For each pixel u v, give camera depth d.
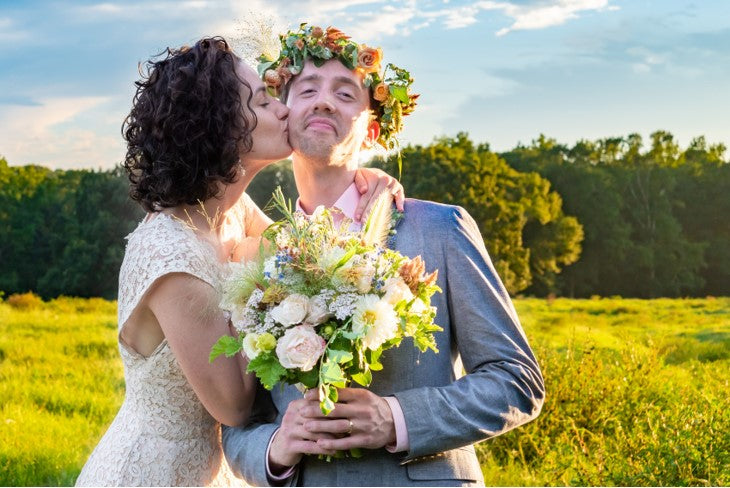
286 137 2.83
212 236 2.88
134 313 2.75
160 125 2.72
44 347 12.18
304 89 2.82
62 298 34.25
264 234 2.54
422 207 2.78
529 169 58.56
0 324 15.90
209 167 2.73
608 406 6.02
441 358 2.64
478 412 2.49
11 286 39.06
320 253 2.40
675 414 5.58
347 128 2.79
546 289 53.06
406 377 2.60
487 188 48.16
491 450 6.28
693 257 57.06
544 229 52.69
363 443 2.44
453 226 2.71
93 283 38.38
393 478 2.56
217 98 2.72
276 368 2.33
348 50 2.80
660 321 20.97
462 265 2.65
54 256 39.31
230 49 2.88
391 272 2.41
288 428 2.51
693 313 25.58
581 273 56.88
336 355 2.29
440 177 48.06
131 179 2.83
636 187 59.00
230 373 2.69
